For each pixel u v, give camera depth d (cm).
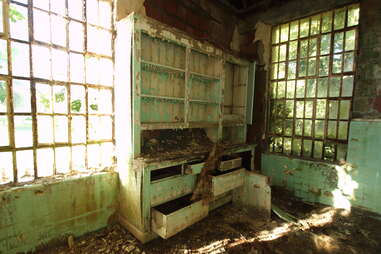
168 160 211
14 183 175
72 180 198
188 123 254
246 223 253
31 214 176
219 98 288
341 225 245
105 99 228
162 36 215
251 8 344
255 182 275
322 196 297
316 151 307
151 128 217
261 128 363
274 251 200
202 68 280
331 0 276
